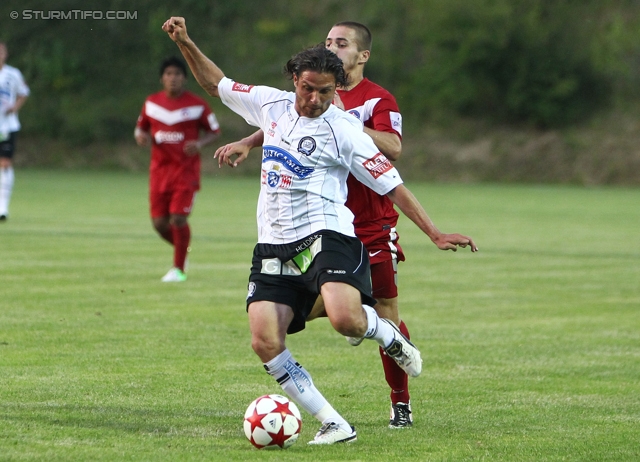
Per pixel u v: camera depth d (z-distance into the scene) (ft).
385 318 63.31
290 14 521.24
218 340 87.81
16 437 53.57
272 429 52.60
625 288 128.47
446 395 69.36
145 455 50.26
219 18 517.55
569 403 67.10
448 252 170.91
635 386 73.05
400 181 55.98
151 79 497.05
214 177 456.45
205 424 58.70
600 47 472.44
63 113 490.49
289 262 55.21
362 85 65.41
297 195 55.11
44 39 487.61
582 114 469.57
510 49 466.70
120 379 70.85
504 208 284.61
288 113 56.34
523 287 128.57
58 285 119.85
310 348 86.89
